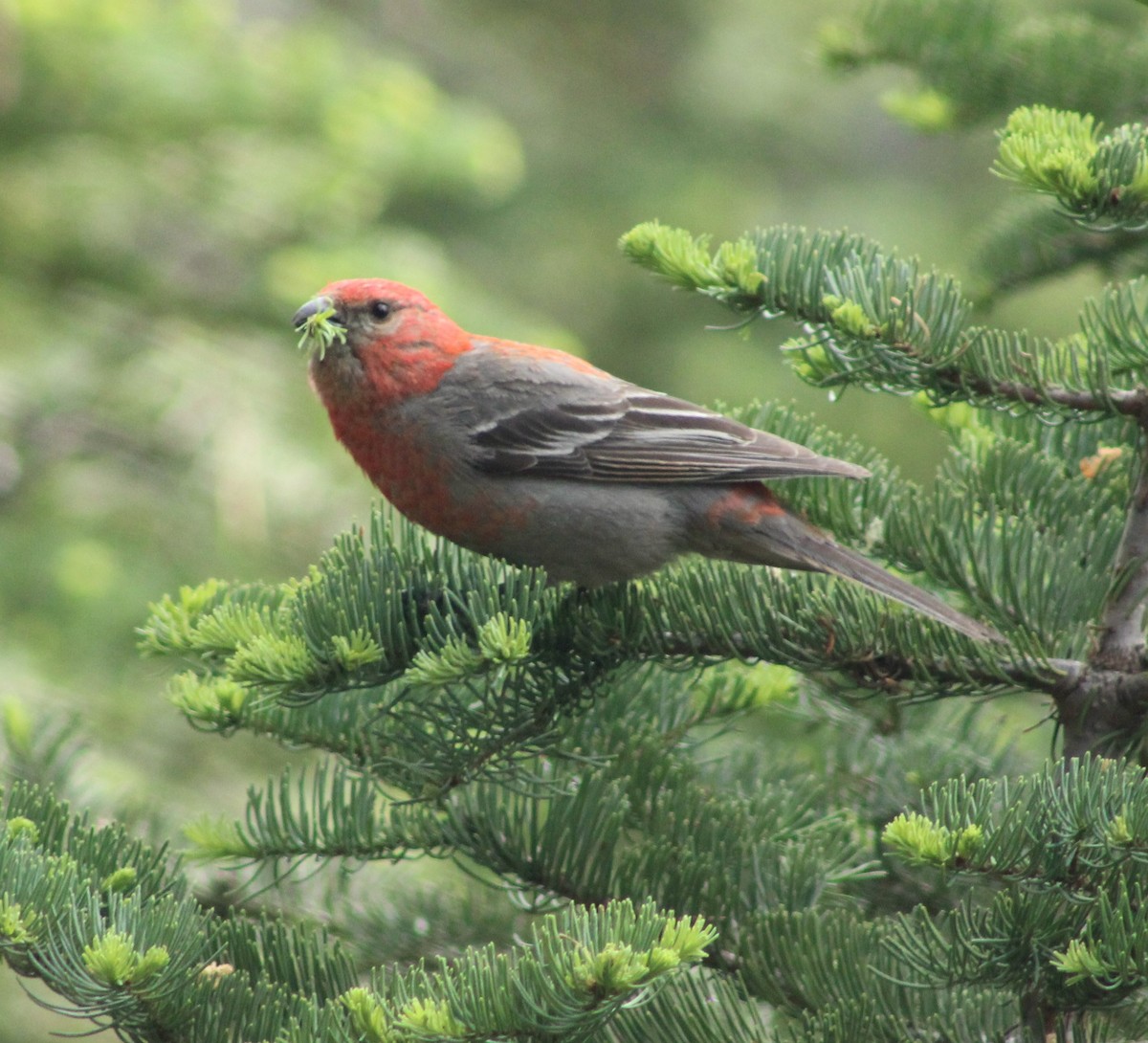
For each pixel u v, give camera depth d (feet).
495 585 22.08
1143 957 15.62
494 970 15.07
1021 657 20.79
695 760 23.93
